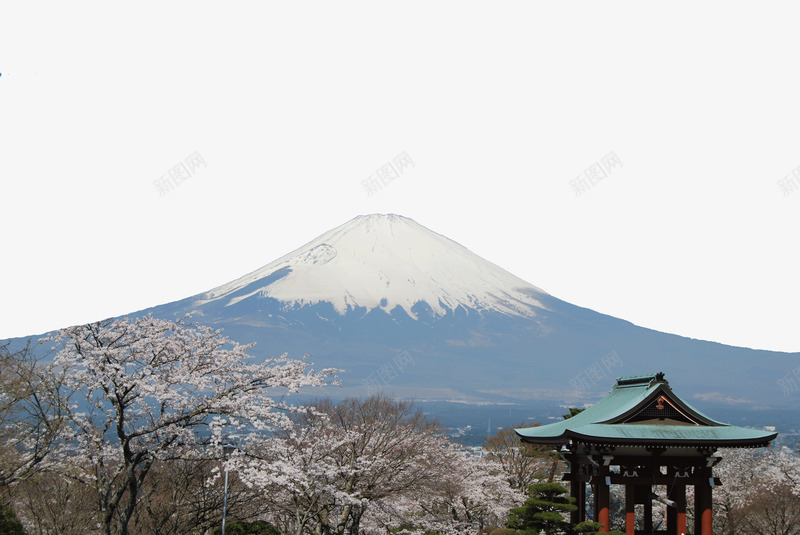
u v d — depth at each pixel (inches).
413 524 2113.7
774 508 2290.8
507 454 2775.6
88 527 1422.2
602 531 1583.4
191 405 1294.3
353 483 1674.5
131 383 1221.7
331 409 2219.5
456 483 2150.6
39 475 1249.4
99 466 1304.1
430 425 2440.9
